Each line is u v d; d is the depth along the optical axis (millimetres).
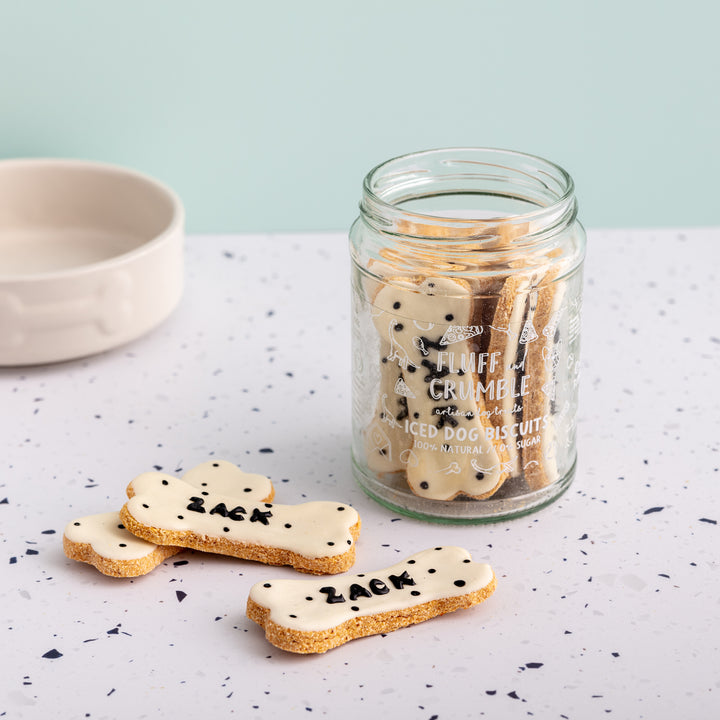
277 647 670
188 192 1044
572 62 1034
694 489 751
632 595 695
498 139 1056
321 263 953
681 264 937
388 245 698
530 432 715
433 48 1016
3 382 838
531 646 673
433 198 740
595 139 1067
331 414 811
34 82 987
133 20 979
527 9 1012
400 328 696
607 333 868
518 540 724
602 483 756
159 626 684
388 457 727
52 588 703
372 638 678
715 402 809
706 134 1075
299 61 1009
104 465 772
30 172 933
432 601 680
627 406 808
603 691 655
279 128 1030
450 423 705
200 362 854
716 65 1048
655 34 1031
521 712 647
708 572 706
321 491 755
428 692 656
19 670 666
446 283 684
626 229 979
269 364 852
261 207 1059
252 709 650
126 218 941
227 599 696
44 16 969
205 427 800
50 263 931
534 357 702
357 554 716
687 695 653
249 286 926
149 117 1012
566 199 698
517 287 686
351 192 1062
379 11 999
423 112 1039
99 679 662
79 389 831
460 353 692
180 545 705
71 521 723
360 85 1022
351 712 648
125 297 839
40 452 781
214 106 1015
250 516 711
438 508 728
